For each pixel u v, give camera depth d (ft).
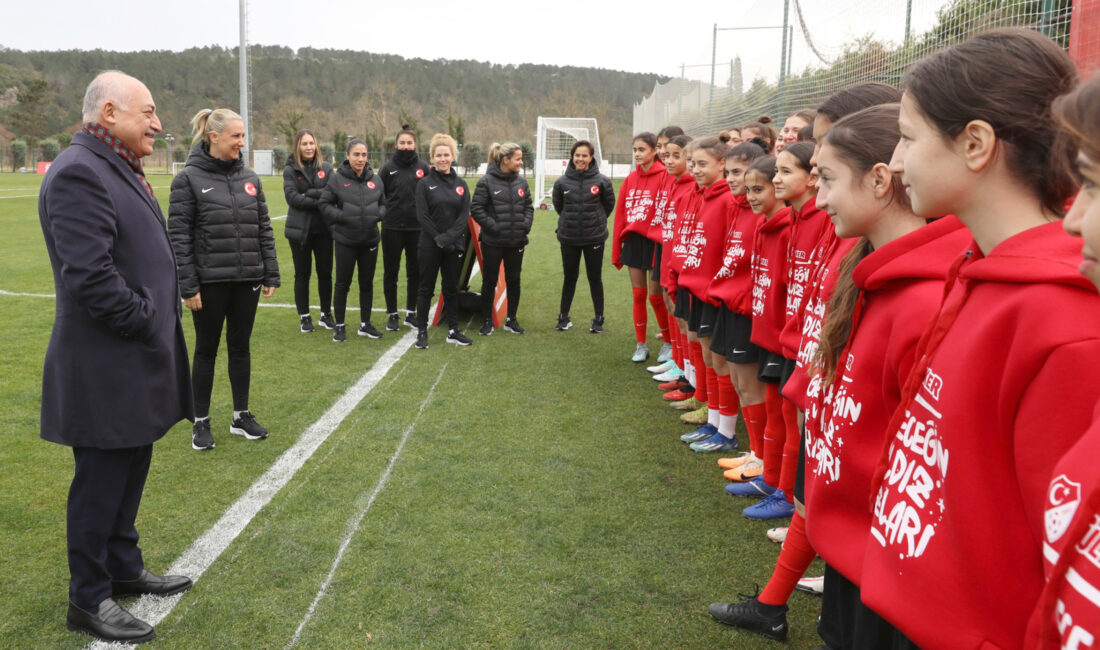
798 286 8.63
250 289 12.74
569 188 21.39
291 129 186.19
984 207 3.30
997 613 3.23
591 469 11.90
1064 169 2.89
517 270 21.79
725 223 12.36
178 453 12.39
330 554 9.17
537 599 8.22
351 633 7.61
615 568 8.90
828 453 5.00
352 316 23.68
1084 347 2.71
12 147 149.18
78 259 7.06
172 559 9.04
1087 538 2.30
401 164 21.16
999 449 3.16
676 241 14.62
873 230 4.81
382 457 12.30
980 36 3.33
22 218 51.98
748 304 10.61
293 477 11.46
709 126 45.42
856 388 4.69
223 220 12.17
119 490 7.62
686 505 10.62
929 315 4.13
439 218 19.24
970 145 3.21
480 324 23.09
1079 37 9.50
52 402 7.44
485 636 7.56
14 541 9.46
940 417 3.43
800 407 6.78
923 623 3.52
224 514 10.21
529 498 10.80
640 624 7.79
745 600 8.05
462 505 10.55
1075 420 2.72
